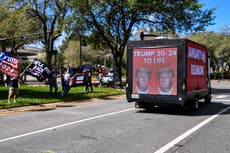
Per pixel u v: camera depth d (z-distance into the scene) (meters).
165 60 13.97
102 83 29.64
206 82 16.95
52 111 14.60
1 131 9.77
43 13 33.50
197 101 15.14
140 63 14.56
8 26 23.17
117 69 31.08
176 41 13.73
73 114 13.65
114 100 20.09
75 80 22.27
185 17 29.88
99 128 10.37
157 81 14.15
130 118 12.62
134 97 14.69
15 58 15.77
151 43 14.29
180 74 13.65
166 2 28.73
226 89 32.59
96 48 35.03
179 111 14.91
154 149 7.73
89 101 19.16
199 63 15.52
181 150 7.69
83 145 8.06
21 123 11.25
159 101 14.09
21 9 28.59
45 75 18.33
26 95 19.58
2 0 25.80
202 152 7.53
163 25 31.39
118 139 8.77
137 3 27.23
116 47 31.16
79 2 27.64
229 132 9.88
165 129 10.29
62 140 8.59
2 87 24.73
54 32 34.59
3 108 14.77
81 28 29.61
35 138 8.82
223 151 7.63
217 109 15.76
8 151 7.45
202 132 9.86
